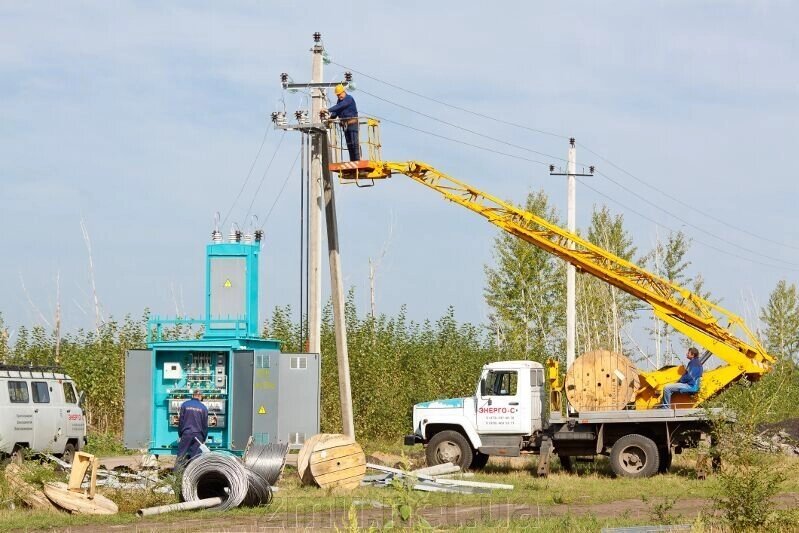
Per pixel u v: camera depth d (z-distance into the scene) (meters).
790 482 25.28
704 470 28.02
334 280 32.59
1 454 27.55
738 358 30.81
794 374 36.53
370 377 42.56
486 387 30.27
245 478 21.53
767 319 71.88
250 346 28.34
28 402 28.91
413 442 30.72
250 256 28.47
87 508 20.80
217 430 27.61
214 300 28.44
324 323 43.34
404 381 44.88
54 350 43.97
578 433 29.86
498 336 55.44
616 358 30.19
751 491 18.30
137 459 31.56
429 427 30.84
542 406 31.05
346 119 32.56
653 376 30.41
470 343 48.69
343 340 32.53
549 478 28.64
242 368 27.53
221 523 19.64
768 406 25.27
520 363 30.27
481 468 31.44
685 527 18.34
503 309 56.25
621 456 29.17
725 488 18.89
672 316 31.70
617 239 58.25
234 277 28.45
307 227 32.44
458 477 28.22
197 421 24.02
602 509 22.31
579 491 25.34
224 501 21.39
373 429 42.66
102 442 38.53
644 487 26.14
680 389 30.25
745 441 21.47
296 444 28.48
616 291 55.97
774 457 25.17
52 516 20.38
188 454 23.92
